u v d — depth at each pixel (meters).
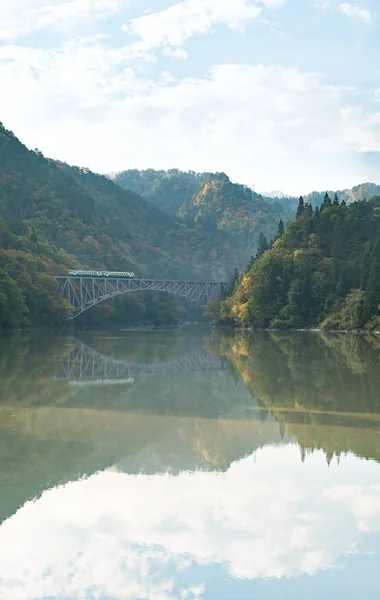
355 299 131.38
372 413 35.66
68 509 20.61
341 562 17.02
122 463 25.52
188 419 34.19
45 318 159.12
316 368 58.94
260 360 68.75
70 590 15.80
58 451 27.31
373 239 152.12
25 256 160.75
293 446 28.16
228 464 25.44
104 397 42.19
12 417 34.78
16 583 16.16
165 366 64.06
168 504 20.97
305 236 172.75
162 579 16.22
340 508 20.59
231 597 15.47
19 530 19.08
